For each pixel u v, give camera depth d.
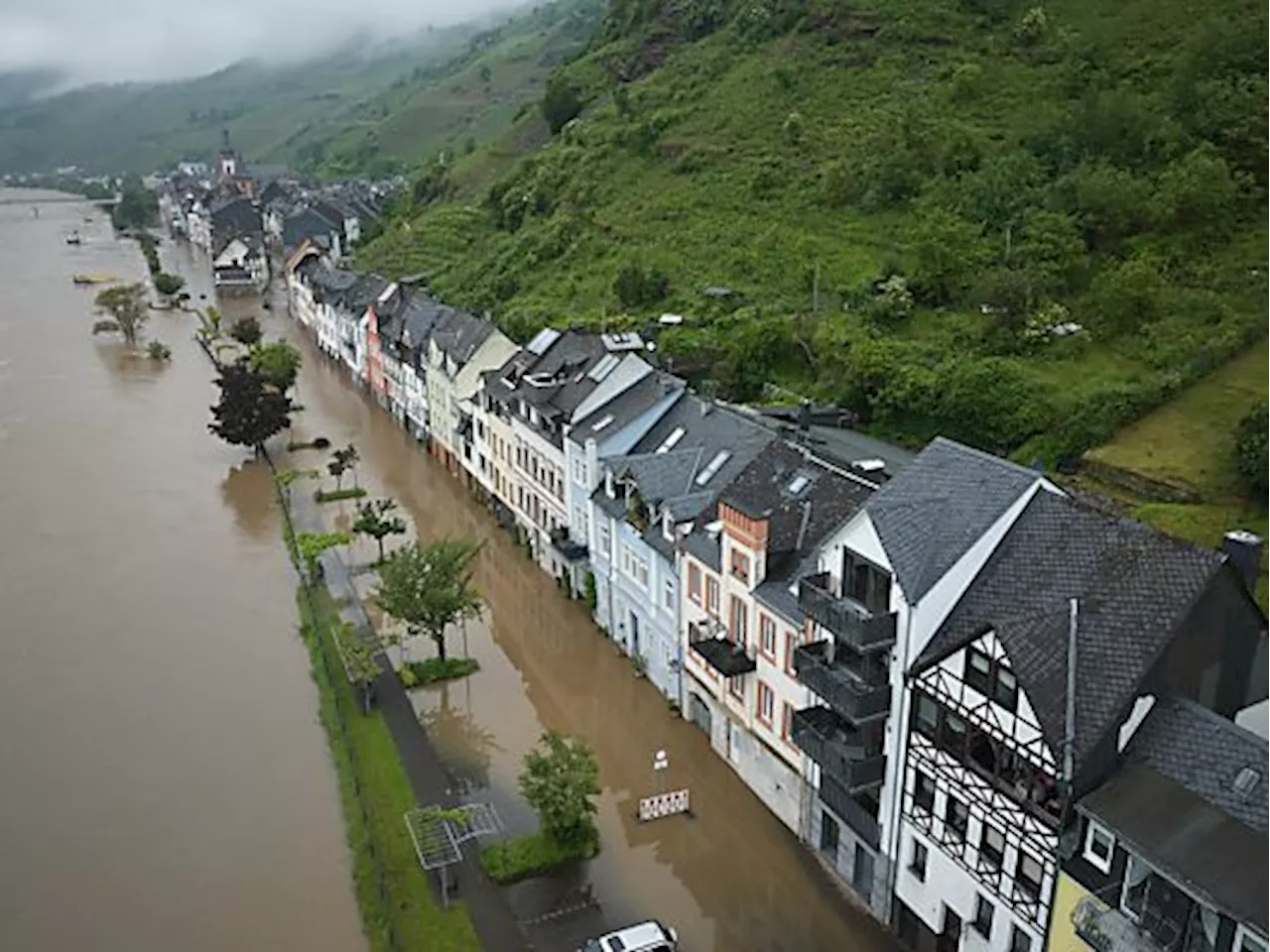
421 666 50.88
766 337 77.56
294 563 63.84
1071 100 100.31
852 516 33.56
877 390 68.94
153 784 42.38
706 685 43.47
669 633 46.31
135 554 65.56
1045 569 29.77
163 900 36.00
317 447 86.00
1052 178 86.25
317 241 161.12
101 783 42.44
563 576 58.28
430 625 49.53
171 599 59.25
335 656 51.75
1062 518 30.48
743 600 39.38
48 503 74.31
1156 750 25.64
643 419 52.81
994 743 28.27
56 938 34.44
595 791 38.25
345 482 77.81
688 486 46.75
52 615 57.25
